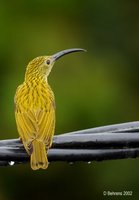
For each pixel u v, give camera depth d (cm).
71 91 1892
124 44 2136
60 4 1992
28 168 1917
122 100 1941
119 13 2155
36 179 1930
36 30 1945
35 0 1959
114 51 2114
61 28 1988
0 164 1144
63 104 1873
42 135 1154
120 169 1891
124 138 1134
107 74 1964
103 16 2131
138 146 1138
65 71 1919
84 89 1900
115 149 1138
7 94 1869
